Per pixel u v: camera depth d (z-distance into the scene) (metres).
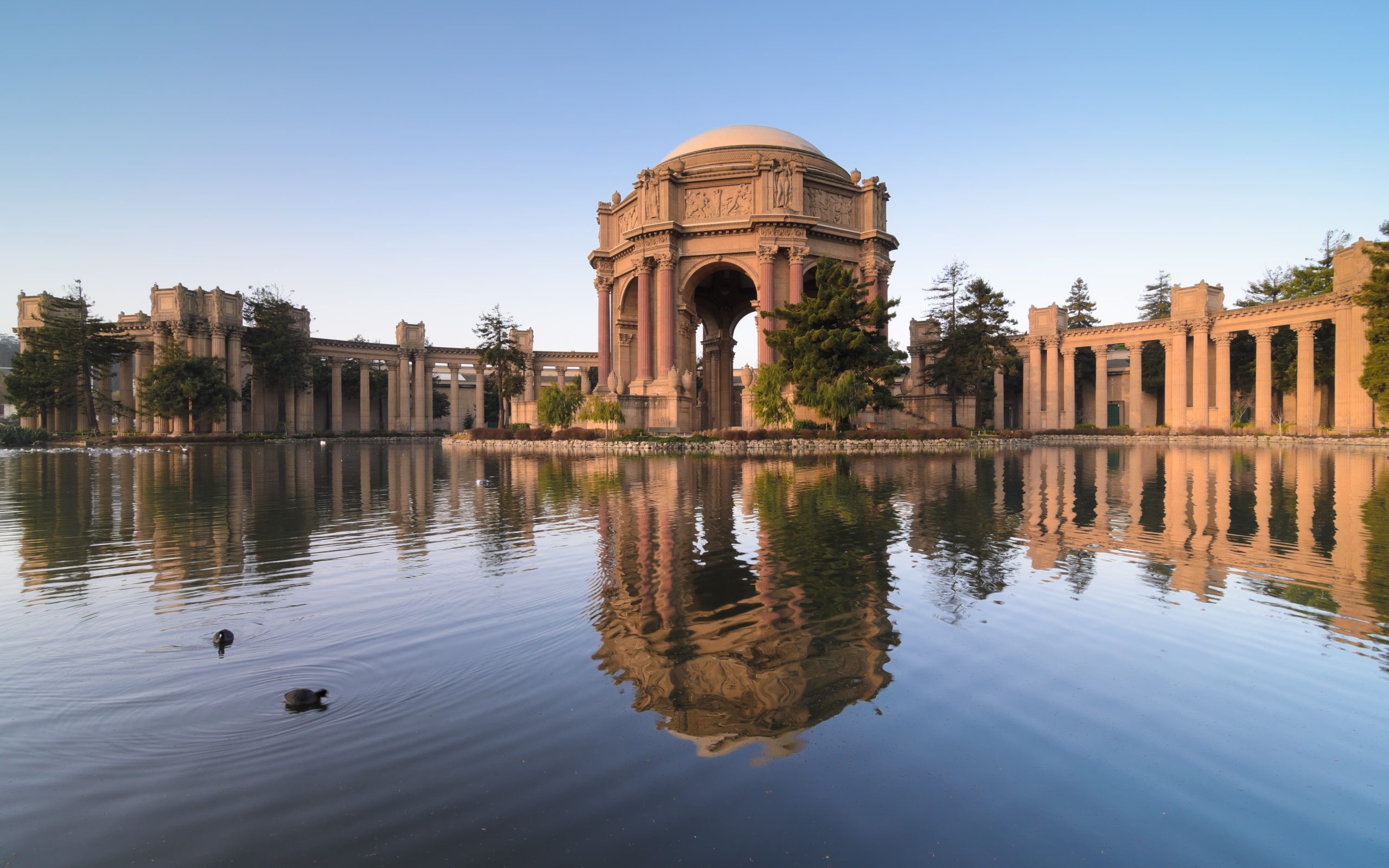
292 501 19.31
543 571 10.49
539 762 4.86
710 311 77.25
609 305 66.19
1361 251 54.84
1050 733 5.32
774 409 46.97
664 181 57.88
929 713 5.66
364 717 5.55
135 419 77.50
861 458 35.72
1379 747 5.14
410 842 3.96
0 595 9.24
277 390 84.88
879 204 61.56
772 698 5.93
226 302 76.19
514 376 79.06
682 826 4.10
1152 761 4.93
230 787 4.56
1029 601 8.88
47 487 23.47
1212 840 4.02
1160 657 6.93
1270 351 62.97
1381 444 47.97
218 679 6.34
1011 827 4.12
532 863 3.75
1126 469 29.00
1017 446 48.44
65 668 6.58
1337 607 8.60
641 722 5.47
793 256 56.28
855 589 9.42
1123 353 86.94
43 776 4.70
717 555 11.55
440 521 15.41
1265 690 6.16
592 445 43.81
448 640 7.38
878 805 4.34
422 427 92.38
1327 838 4.05
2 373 100.00
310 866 3.76
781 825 4.12
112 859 3.83
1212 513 16.31
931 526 14.43
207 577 10.23
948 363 59.81
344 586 9.63
